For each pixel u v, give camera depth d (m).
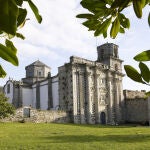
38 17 1.44
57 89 74.19
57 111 67.12
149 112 74.38
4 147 22.86
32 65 87.19
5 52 1.27
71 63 69.94
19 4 1.34
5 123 55.28
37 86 80.00
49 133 36.38
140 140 28.14
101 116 73.31
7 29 1.16
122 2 1.58
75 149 21.94
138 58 1.54
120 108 79.00
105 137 31.44
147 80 1.54
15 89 80.00
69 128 46.25
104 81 76.31
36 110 65.00
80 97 69.56
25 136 32.03
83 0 1.75
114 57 80.69
